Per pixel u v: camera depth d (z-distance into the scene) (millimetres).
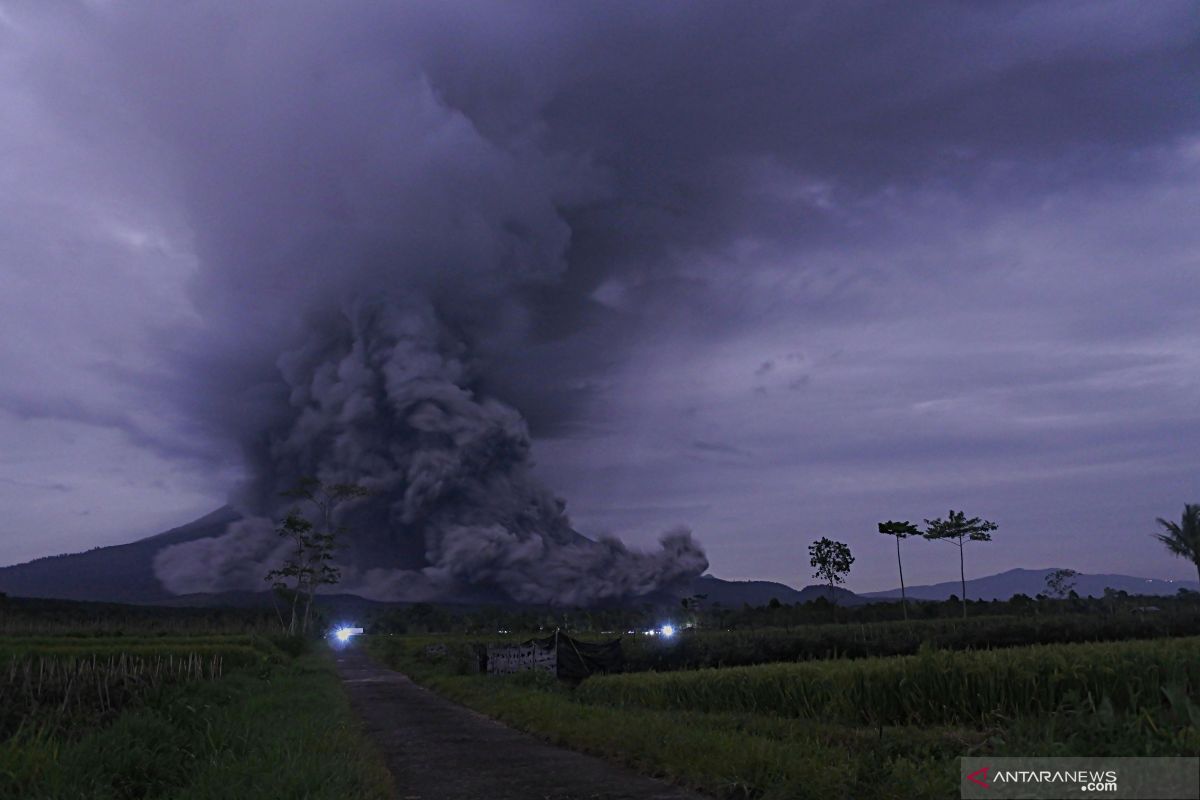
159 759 10852
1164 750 7562
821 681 15375
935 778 8109
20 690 19266
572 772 11430
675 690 17719
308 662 48969
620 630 119062
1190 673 13703
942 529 60906
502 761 12711
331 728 14852
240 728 13719
